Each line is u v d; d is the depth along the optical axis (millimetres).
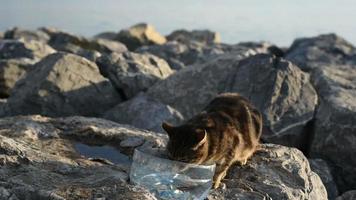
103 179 6652
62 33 29172
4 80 16875
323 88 14562
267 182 7625
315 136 12773
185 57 25672
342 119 12430
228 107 8117
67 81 14352
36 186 6551
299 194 7551
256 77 14117
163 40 36844
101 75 15344
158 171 6758
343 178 12227
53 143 8680
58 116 14078
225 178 7770
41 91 13961
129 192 6312
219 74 14820
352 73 16500
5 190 6312
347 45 29062
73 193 6254
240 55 17078
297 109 13375
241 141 7797
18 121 9383
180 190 6680
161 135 9508
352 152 12109
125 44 34719
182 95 14711
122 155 8680
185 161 7238
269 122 13016
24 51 20359
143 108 13773
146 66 16859
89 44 28438
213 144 7371
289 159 8305
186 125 7562
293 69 14172
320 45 28078
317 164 11352
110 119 14023
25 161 7266
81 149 8773
